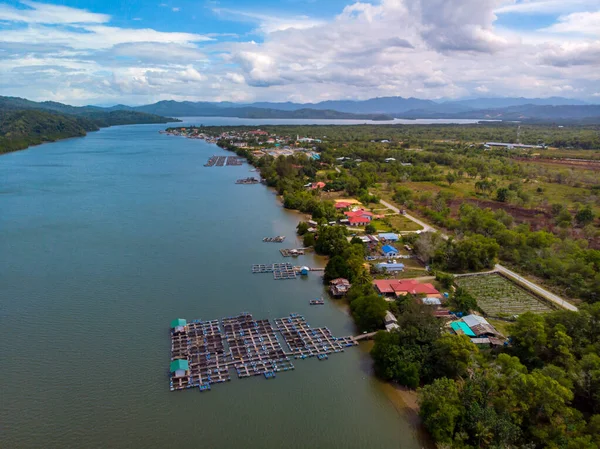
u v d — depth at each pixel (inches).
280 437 2896.2
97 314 4362.7
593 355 3075.8
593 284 4751.5
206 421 3014.3
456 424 2819.9
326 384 3427.7
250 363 3636.8
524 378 2812.5
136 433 2886.3
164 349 3809.1
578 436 2554.1
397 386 3410.4
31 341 3873.0
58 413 3036.4
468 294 4554.6
